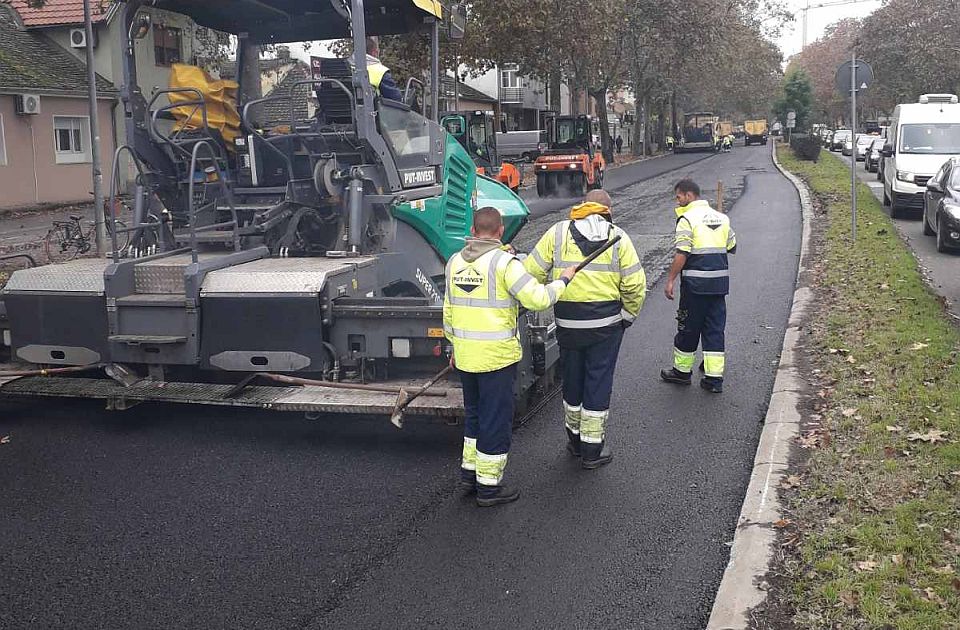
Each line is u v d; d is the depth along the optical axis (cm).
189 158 753
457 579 445
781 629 383
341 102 735
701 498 539
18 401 752
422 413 584
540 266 588
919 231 1723
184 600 428
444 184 830
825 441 591
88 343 646
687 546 477
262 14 819
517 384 637
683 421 679
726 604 405
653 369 822
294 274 614
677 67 5000
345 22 830
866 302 997
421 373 644
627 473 581
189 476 582
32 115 2645
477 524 509
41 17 2922
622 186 3181
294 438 655
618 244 570
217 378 691
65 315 648
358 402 596
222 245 710
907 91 5444
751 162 4594
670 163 4934
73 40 2906
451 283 532
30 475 586
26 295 655
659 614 411
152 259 668
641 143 7019
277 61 856
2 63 2662
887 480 521
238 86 823
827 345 834
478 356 520
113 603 426
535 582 441
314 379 642
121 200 820
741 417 686
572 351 588
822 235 1625
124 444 645
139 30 753
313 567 459
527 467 596
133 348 633
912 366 737
